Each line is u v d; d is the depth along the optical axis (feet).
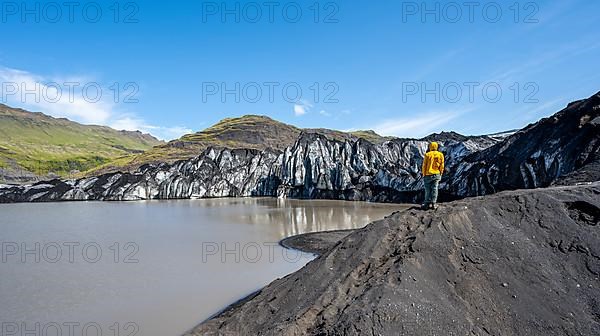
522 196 40.22
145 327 42.45
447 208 40.22
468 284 31.04
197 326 41.47
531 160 123.85
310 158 247.70
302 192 250.57
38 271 65.92
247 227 115.03
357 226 115.44
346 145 244.83
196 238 96.78
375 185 214.07
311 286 36.40
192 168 284.82
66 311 47.29
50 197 248.11
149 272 64.49
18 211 178.91
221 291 54.24
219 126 505.66
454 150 197.67
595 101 110.32
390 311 27.71
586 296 29.63
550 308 28.86
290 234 101.30
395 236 38.17
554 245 34.55
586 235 34.53
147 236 101.14
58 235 105.40
